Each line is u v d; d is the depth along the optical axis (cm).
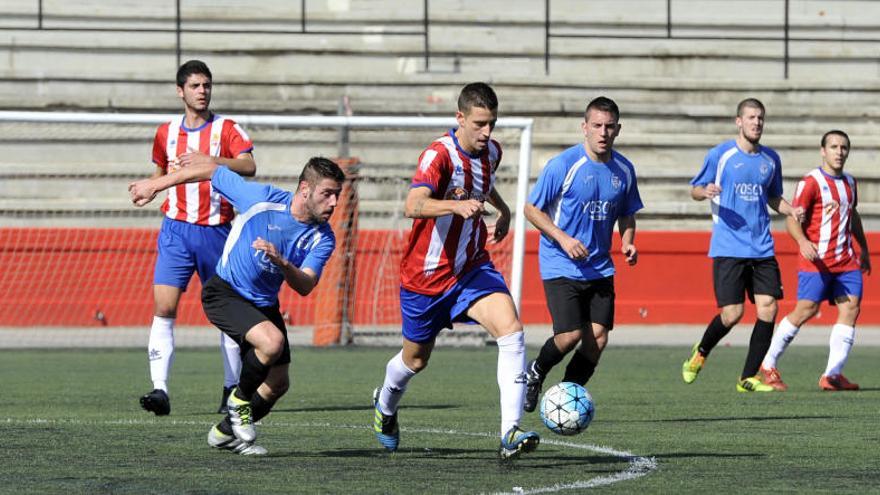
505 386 1888
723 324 3241
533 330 5384
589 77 6325
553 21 6612
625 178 2419
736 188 3219
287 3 6625
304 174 1922
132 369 3947
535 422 2600
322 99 6084
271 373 2000
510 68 6506
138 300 5384
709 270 5681
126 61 6325
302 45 6356
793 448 2148
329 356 4472
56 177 5772
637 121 6250
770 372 3409
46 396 3112
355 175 4909
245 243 1962
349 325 4947
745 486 1722
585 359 2462
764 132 6316
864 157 6241
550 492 1642
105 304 5353
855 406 2928
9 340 5016
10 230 5312
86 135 5894
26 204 5553
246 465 1903
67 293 5344
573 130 6150
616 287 5622
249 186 1984
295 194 1944
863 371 3991
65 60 6284
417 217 1858
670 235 5634
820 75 6756
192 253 2586
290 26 6494
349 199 4916
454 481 1742
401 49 6419
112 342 5009
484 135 1922
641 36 6400
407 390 3338
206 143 2591
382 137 5953
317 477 1777
